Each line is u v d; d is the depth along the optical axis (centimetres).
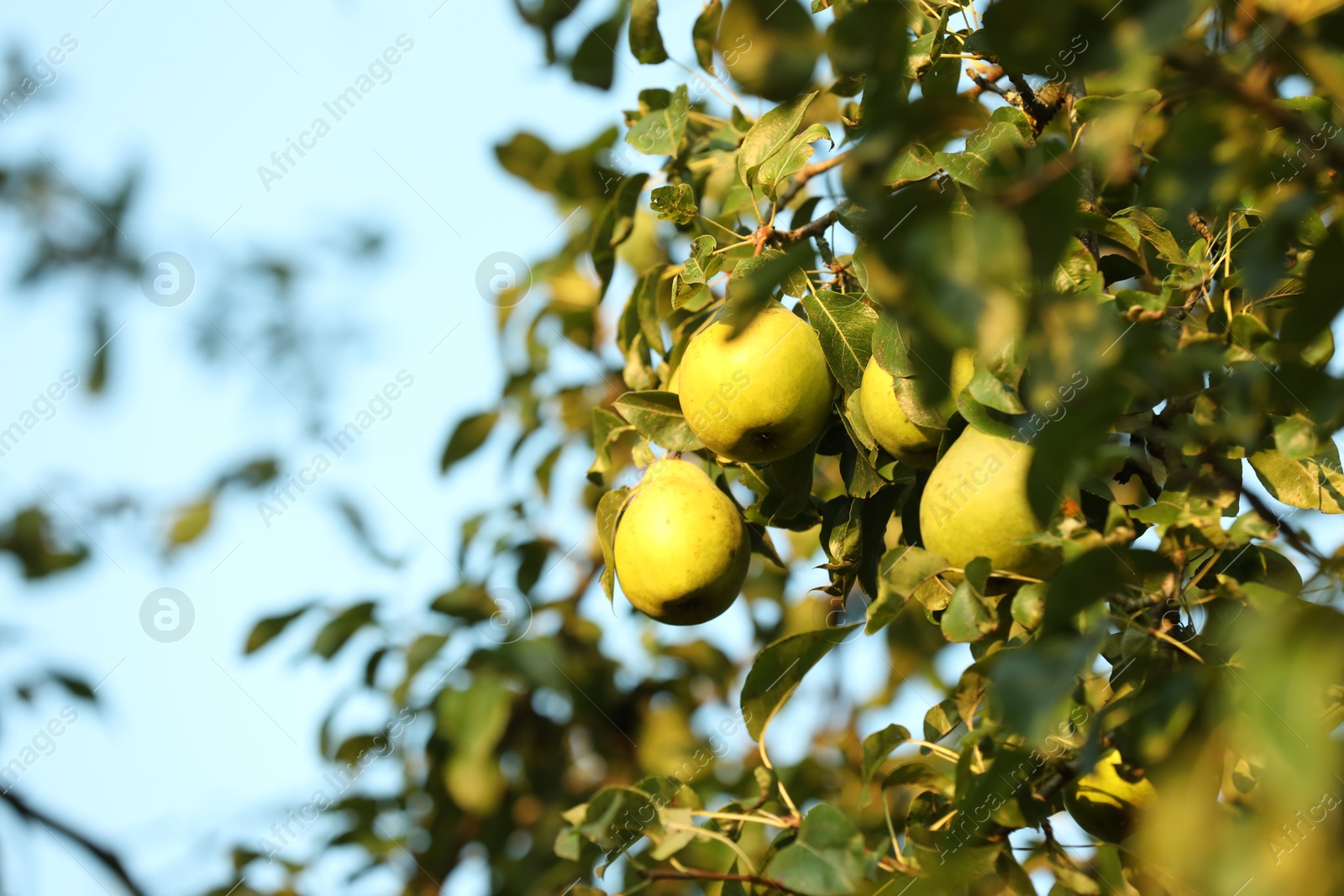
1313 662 158
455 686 252
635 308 240
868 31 186
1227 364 218
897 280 183
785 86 210
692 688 267
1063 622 208
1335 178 213
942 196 179
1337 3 187
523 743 261
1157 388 203
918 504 232
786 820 224
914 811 223
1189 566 222
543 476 263
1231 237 223
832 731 265
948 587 225
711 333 231
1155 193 197
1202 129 192
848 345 230
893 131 181
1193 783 199
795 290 230
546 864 255
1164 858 195
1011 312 179
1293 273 220
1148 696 214
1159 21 167
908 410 225
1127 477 225
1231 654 214
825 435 233
